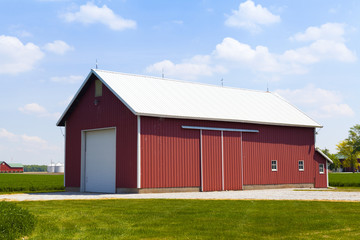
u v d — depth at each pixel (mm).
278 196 23891
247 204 18625
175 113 28562
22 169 186375
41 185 38719
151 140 27625
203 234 11578
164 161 28125
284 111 37781
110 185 29281
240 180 32031
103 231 12156
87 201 20594
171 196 24266
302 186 36562
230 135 31859
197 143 29891
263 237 11148
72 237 11422
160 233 11781
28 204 19328
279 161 35031
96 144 30844
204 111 30859
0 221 11766
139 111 26781
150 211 16219
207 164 30234
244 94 38312
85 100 31750
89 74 30672
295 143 36469
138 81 31781
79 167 31797
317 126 37656
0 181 49812
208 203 19156
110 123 29375
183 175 28922
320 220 13781
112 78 30391
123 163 28125
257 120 33219
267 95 40656
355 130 120562
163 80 34062
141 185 26969
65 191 32750
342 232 11812
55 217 14797
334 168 137125
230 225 12922
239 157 32219
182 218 14359
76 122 32406
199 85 36062
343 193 26531
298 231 11961
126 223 13477
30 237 11555
